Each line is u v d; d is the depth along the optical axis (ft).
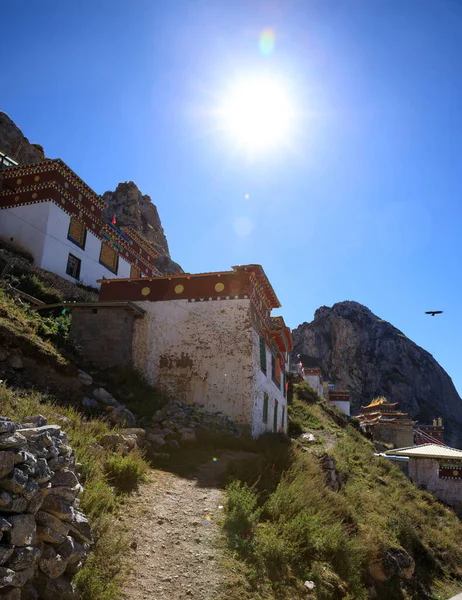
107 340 63.57
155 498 29.17
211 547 24.85
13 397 32.50
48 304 70.95
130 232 122.42
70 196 99.25
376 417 217.36
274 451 48.78
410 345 457.68
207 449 44.73
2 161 105.81
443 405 437.58
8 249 89.15
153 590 20.49
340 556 30.73
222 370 62.39
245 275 66.03
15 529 16.17
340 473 63.72
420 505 73.82
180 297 67.41
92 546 21.31
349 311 471.62
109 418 41.52
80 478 25.23
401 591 40.45
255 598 22.07
